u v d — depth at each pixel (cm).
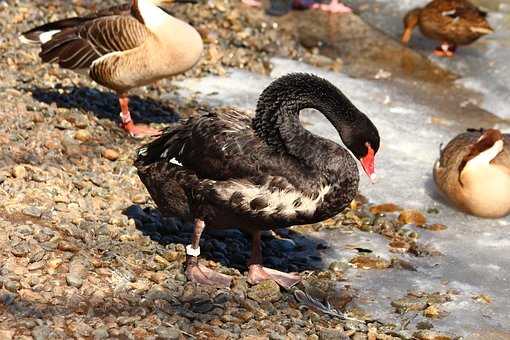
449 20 2000
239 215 1042
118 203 1248
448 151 1414
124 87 1488
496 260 1257
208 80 1833
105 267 1068
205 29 2045
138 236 1161
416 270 1216
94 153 1413
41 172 1280
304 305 1081
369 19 2250
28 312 949
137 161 1115
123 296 1011
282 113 1034
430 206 1412
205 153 1037
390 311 1109
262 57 1986
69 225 1137
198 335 961
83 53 1483
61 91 1644
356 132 1076
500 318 1111
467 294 1163
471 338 1059
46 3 2056
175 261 1127
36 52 1775
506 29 2200
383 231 1320
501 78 1962
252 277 1111
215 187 1034
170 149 1074
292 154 1026
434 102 1842
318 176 1023
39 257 1051
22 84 1638
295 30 2158
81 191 1259
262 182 1020
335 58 2045
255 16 2205
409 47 2112
